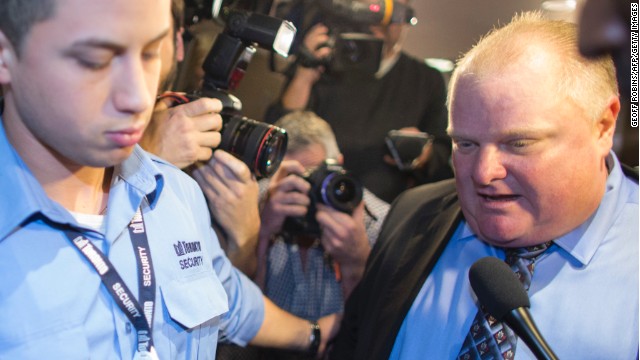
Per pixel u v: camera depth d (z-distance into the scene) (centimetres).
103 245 84
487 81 89
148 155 97
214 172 140
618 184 99
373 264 126
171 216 95
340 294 167
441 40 243
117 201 86
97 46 64
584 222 97
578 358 93
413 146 185
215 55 141
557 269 98
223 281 115
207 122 131
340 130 195
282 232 162
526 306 78
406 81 199
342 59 190
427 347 105
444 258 111
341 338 134
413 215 123
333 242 156
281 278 166
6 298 74
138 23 65
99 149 70
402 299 111
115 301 81
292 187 158
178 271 92
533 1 232
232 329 121
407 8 191
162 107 136
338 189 156
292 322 139
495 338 97
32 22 64
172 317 89
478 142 92
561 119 87
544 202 91
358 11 187
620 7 37
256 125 138
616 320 92
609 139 93
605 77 88
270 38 137
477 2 239
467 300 104
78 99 67
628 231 97
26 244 76
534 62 87
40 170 79
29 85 67
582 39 39
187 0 155
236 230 145
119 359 82
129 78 67
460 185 100
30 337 74
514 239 96
